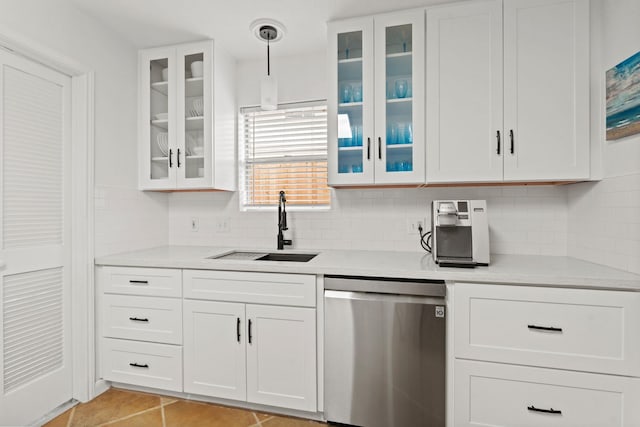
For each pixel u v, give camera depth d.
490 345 1.55
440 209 1.75
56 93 1.89
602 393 1.43
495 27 1.79
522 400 1.52
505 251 2.12
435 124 1.87
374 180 1.97
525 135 1.75
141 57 2.40
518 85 1.76
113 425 1.77
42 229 1.82
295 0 1.85
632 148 1.46
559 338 1.47
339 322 1.67
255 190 2.62
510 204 2.11
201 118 2.29
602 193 1.67
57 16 1.80
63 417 1.83
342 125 2.04
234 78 2.57
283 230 2.40
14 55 1.67
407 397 1.61
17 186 1.69
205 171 2.27
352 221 2.37
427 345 1.58
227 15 2.00
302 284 1.76
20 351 1.71
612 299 1.41
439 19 1.86
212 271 1.88
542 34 1.73
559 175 1.72
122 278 2.03
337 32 2.03
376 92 1.96
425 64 1.89
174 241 2.69
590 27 1.69
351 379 1.67
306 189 2.53
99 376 2.07
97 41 2.06
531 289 1.50
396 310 1.61
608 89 1.60
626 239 1.50
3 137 1.62
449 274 1.57
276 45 2.36
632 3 1.44
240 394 1.85
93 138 2.03
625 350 1.40
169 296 1.95
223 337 1.87
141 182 2.40
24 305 1.73
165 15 2.00
